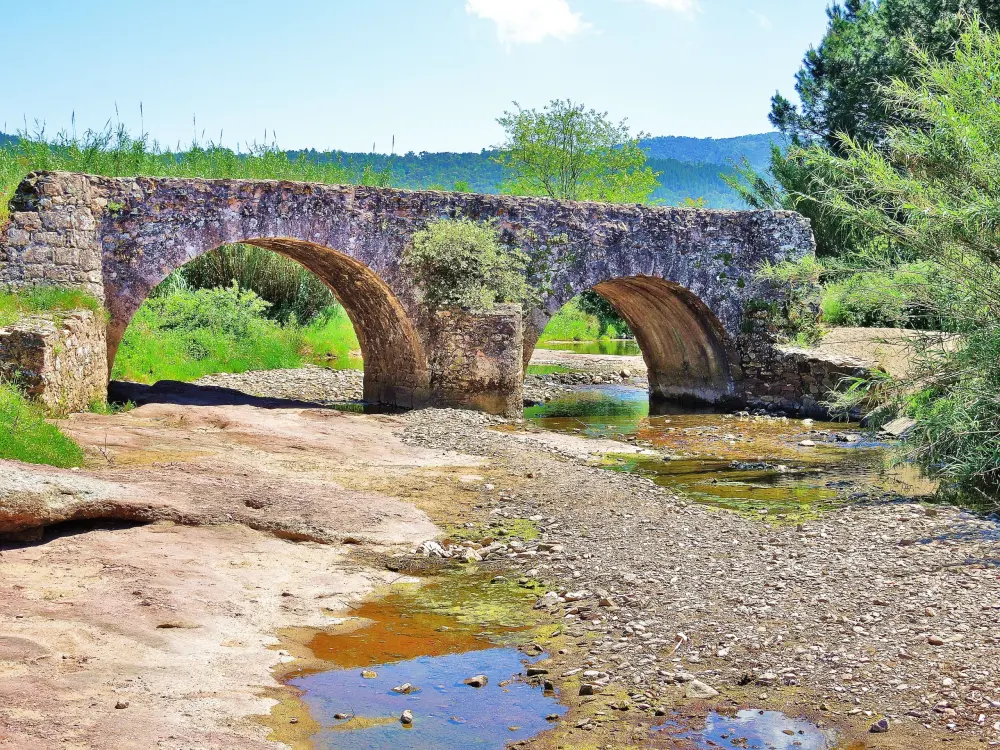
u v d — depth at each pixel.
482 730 5.96
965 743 5.70
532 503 11.64
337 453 13.78
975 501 12.25
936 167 12.96
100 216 16.56
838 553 9.47
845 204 14.12
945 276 12.91
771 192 35.50
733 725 5.99
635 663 6.92
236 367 25.95
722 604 7.98
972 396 12.23
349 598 8.27
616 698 6.39
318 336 31.67
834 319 24.72
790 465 15.55
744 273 22.62
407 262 19.36
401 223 19.25
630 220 21.36
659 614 7.81
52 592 7.41
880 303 14.52
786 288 22.84
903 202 13.11
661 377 25.22
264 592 8.12
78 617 6.98
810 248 23.05
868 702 6.24
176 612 7.31
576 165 48.38
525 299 20.34
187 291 28.31
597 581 8.71
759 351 22.66
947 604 7.79
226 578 8.26
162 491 9.82
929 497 12.76
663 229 21.73
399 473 12.82
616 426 19.94
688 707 6.25
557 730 5.97
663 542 10.00
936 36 27.19
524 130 47.75
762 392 22.66
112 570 7.97
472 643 7.40
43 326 13.69
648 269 21.61
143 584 7.72
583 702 6.34
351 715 6.10
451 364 19.58
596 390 27.02
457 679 6.73
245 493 10.28
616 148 49.19
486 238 19.66
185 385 20.42
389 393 21.25
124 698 5.89
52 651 6.41
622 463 15.60
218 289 28.28
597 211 21.03
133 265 16.83
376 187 18.98
